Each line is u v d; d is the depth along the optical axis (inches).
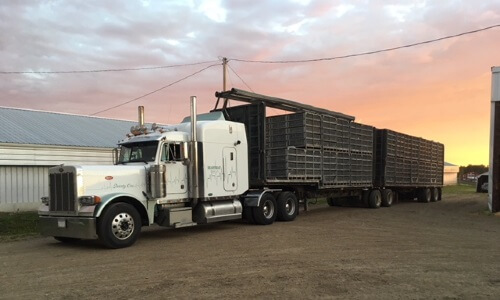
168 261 330.3
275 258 335.0
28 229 546.6
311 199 713.0
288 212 609.3
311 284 257.8
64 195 401.1
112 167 417.1
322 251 363.9
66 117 983.6
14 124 815.7
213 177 499.2
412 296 233.1
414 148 991.0
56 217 408.5
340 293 239.0
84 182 394.6
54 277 285.4
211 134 501.0
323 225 555.5
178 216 456.8
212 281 267.3
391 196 899.4
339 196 761.6
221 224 574.6
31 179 758.5
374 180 852.0
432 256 341.4
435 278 271.4
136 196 424.8
